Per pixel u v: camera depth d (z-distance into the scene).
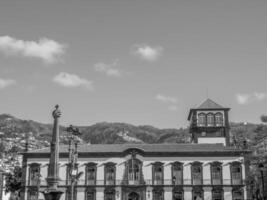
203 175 88.88
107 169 89.62
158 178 88.94
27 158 91.44
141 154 90.31
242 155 89.50
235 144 104.12
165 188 88.19
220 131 105.50
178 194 88.00
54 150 39.38
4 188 112.31
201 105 107.56
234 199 87.56
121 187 88.44
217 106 107.19
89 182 88.94
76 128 53.28
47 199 38.16
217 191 87.94
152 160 89.88
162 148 92.44
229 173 88.81
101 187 88.50
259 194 86.44
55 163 39.12
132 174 89.25
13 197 111.50
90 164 89.69
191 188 88.12
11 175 109.56
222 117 106.50
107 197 88.12
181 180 88.62
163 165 89.50
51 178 38.72
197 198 85.38
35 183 89.69
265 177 86.06
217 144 96.31
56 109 40.53
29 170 90.50
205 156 89.88
